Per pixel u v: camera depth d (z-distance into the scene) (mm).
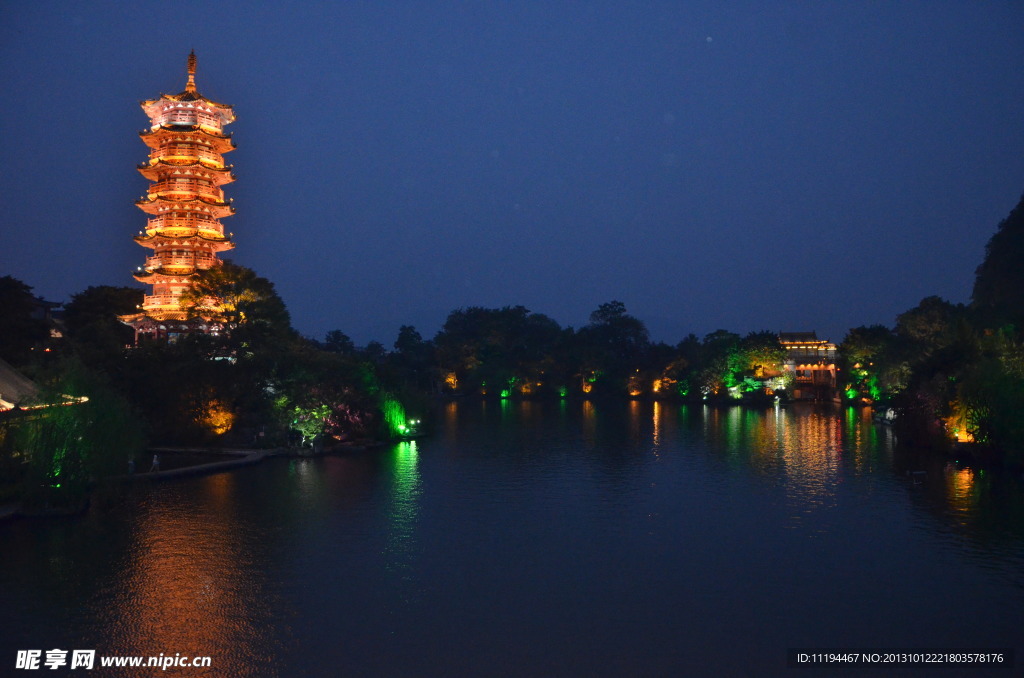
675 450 79125
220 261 96312
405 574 33469
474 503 48969
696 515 45719
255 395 74312
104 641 25500
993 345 78250
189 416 72500
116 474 48156
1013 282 133500
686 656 25000
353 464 66312
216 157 97938
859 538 40094
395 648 25391
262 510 45875
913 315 139625
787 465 67188
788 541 39562
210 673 23219
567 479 59125
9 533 39156
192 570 33438
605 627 27469
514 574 33656
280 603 29469
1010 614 28750
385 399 87125
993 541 39344
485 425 113750
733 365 171250
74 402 45500
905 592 31297
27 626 26703
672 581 32781
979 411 65938
